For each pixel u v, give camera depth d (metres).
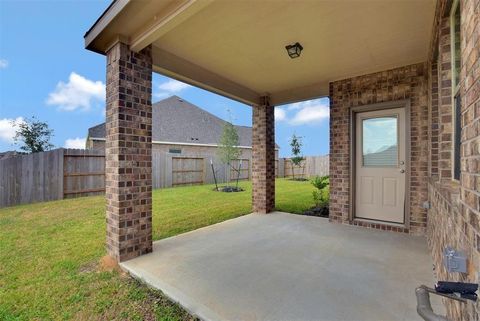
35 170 7.36
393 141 4.19
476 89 1.01
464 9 1.23
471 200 1.07
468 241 1.11
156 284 2.32
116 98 2.87
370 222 4.28
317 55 3.60
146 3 2.35
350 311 1.88
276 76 4.50
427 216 3.58
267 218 5.05
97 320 1.88
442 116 2.19
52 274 2.61
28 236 3.93
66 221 4.91
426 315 0.98
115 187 2.89
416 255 2.98
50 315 1.93
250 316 1.85
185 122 17.44
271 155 5.80
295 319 1.80
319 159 16.03
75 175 8.14
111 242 2.95
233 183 12.91
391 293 2.13
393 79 4.05
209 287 2.26
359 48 3.38
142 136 3.07
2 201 6.78
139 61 3.05
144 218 3.08
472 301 1.02
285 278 2.42
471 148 1.07
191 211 5.84
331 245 3.37
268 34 3.02
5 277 2.55
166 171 11.11
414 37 3.07
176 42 3.22
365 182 4.45
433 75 3.12
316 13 2.59
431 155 3.15
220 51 3.48
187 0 2.23
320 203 6.48
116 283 2.41
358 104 4.39
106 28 2.73
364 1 2.39
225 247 3.31
